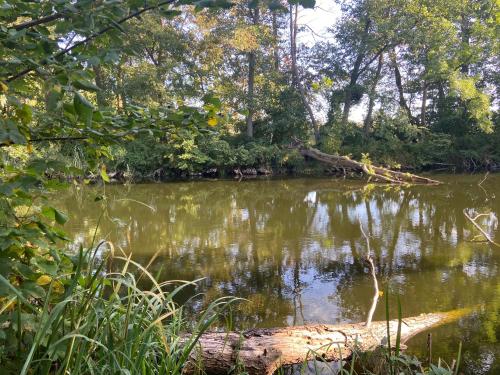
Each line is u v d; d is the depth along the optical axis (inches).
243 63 910.4
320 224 361.4
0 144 66.4
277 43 889.5
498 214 389.4
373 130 967.6
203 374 100.8
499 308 171.8
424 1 843.4
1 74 64.2
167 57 851.4
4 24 64.6
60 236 71.7
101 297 74.3
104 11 65.2
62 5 61.8
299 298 187.3
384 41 858.8
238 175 850.1
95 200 84.5
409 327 152.5
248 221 377.7
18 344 61.7
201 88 835.4
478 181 681.6
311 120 925.8
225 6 64.5
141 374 72.3
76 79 58.9
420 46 866.1
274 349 117.8
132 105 78.5
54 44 65.3
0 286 54.4
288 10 62.9
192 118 75.1
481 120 849.5
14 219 69.1
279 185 693.3
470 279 210.4
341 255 259.4
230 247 280.5
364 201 498.0
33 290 64.2
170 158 790.5
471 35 910.4
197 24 820.6
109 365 68.2
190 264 240.7
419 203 469.4
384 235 313.7
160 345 80.2
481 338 144.9
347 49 912.3
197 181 772.6
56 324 64.6
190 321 156.9
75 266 73.5
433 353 135.1
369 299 185.6
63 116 68.7
